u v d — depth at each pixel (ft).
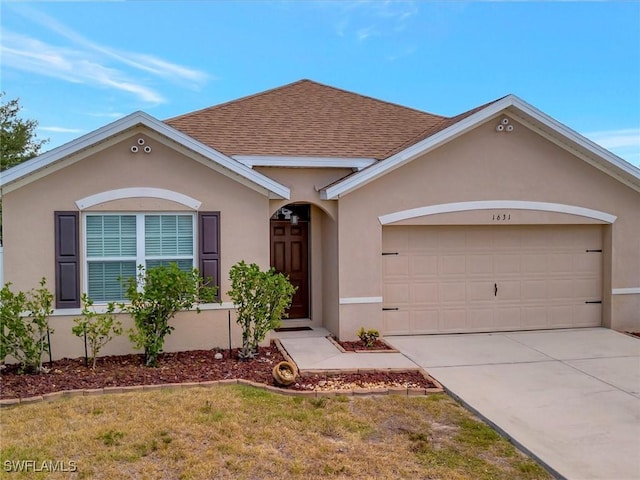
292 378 27.25
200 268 34.17
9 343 28.99
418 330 39.58
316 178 40.14
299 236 43.50
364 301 37.60
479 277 40.47
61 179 32.04
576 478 17.69
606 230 41.93
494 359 32.96
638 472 18.15
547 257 41.55
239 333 34.91
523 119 39.06
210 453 19.42
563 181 40.42
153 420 22.40
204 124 43.88
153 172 33.35
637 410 24.31
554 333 40.32
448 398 26.27
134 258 33.45
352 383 28.02
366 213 37.52
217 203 34.45
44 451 19.42
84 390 26.09
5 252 31.40
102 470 18.06
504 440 21.26
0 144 104.53
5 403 24.34
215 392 26.13
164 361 31.71
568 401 25.45
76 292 32.30
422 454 19.81
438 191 38.50
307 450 19.88
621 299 41.70
